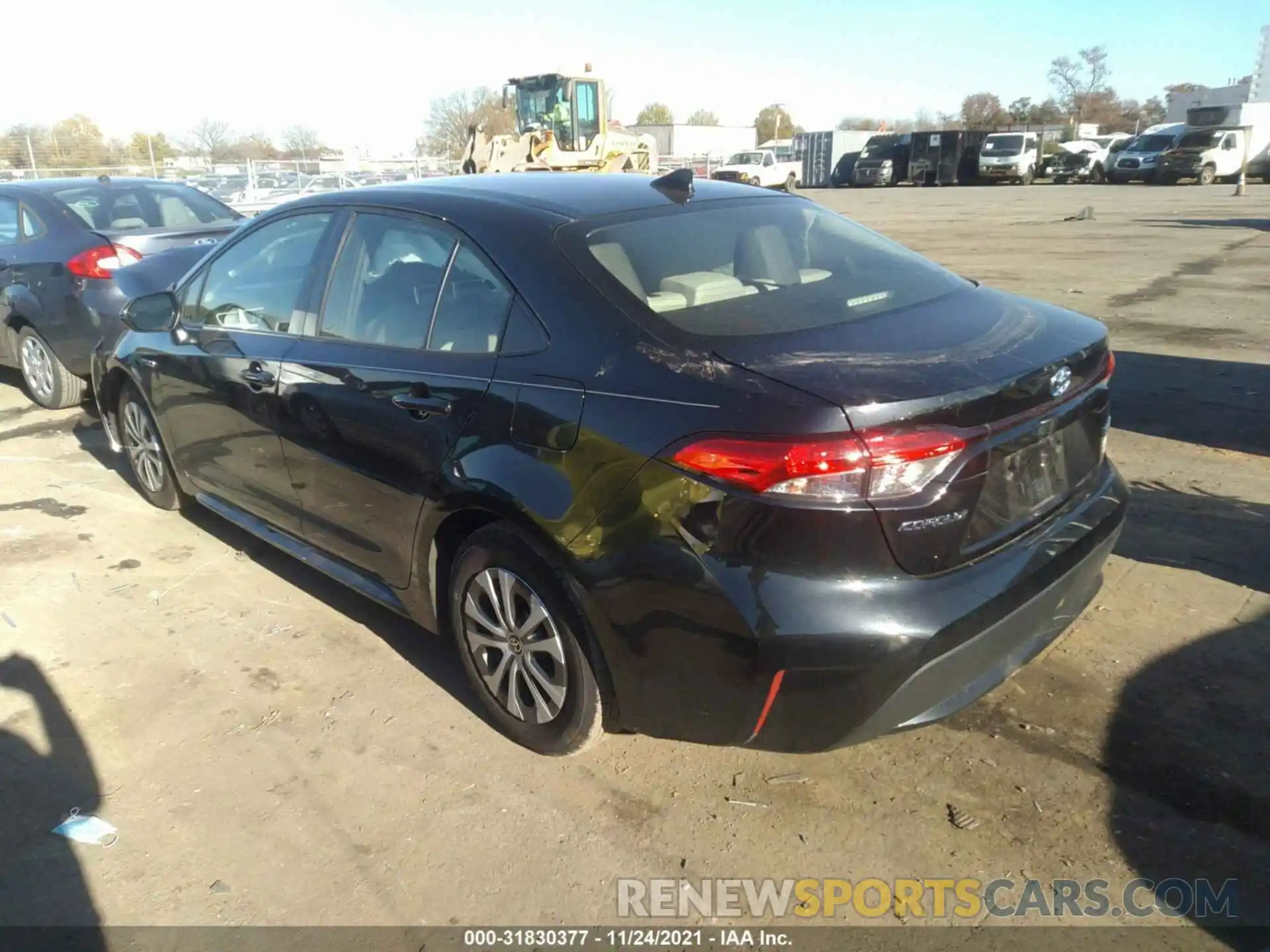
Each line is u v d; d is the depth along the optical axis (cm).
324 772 302
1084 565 280
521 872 259
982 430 240
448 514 302
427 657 367
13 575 443
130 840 275
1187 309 955
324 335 359
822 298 291
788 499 226
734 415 234
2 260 705
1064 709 313
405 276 331
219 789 296
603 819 277
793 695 236
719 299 283
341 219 367
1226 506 464
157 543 477
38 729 328
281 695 345
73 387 707
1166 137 3644
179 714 335
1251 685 320
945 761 293
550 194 331
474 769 301
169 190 771
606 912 246
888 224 2156
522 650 296
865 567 230
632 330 265
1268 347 779
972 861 256
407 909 249
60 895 256
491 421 284
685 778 293
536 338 282
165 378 448
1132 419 603
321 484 360
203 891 256
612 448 253
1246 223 1872
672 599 244
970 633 239
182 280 452
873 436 225
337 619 398
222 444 418
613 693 277
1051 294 1076
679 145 5388
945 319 279
